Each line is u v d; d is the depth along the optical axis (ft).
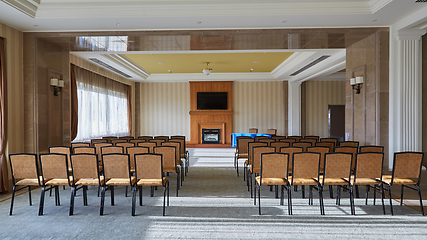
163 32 21.38
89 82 33.17
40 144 21.31
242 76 46.55
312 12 18.51
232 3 18.29
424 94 21.33
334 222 12.65
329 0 18.13
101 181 14.17
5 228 12.12
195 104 48.16
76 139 30.35
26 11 17.76
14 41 20.18
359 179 14.19
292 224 12.46
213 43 23.90
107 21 19.38
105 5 18.45
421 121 20.86
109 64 33.81
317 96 49.37
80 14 18.62
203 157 34.88
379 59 20.66
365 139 22.39
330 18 19.24
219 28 21.25
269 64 39.27
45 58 22.21
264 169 13.88
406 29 19.93
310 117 49.32
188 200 16.28
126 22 19.67
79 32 21.27
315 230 11.78
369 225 12.28
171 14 18.62
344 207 14.78
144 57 34.22
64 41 22.67
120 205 15.35
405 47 20.33
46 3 18.04
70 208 13.79
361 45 23.00
